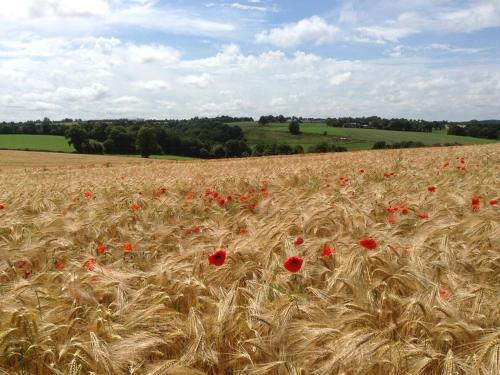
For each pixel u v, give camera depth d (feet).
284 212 22.02
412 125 335.67
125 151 272.10
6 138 308.19
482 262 13.39
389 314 10.27
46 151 261.24
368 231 16.96
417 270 12.05
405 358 8.62
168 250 19.03
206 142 296.51
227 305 10.62
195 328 10.08
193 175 57.93
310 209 20.54
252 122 445.78
